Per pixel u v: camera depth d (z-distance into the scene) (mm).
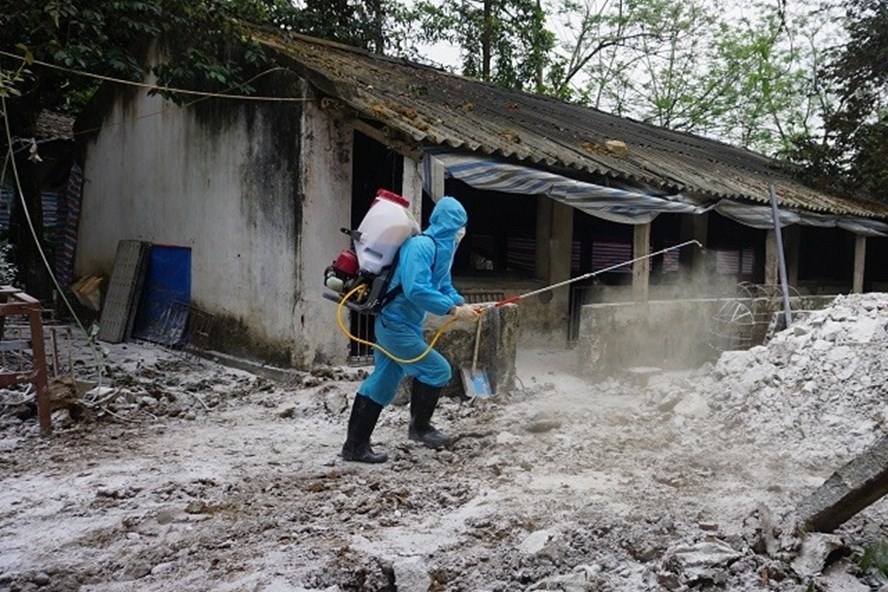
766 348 7191
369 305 5414
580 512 4410
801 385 6445
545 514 4406
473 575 3621
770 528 3875
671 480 4984
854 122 17000
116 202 13039
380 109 8727
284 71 9305
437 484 4977
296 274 9188
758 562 3646
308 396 7875
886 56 16250
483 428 6410
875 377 6234
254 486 4938
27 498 4699
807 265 17906
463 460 5598
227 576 3572
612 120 16844
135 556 3801
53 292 14320
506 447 5840
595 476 5141
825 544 3721
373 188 10828
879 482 3695
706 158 15539
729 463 5430
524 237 12453
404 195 8867
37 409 6672
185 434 6379
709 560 3557
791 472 5273
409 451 5797
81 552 3885
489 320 7770
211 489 4891
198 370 9734
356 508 4496
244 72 9906
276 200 9477
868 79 16766
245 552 3846
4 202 16250
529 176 8984
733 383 6930
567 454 5629
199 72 9852
